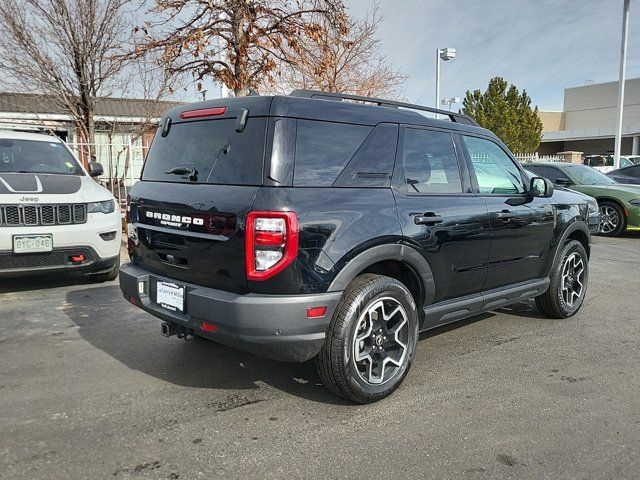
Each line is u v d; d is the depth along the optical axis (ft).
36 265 18.26
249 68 26.37
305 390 11.85
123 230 32.04
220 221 9.95
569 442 9.70
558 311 17.16
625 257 29.30
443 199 12.52
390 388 11.34
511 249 14.48
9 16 27.25
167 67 25.94
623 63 60.39
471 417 10.62
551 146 164.86
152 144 12.90
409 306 11.56
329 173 10.47
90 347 14.32
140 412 10.68
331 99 11.53
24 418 10.33
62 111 33.99
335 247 10.04
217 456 9.13
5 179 18.84
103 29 29.27
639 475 8.72
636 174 43.98
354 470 8.77
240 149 10.23
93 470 8.66
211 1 24.67
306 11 25.27
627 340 15.43
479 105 118.73
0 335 15.17
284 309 9.51
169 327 11.46
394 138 11.81
